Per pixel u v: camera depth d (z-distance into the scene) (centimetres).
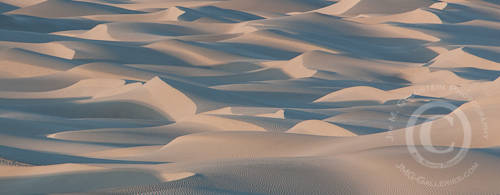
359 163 4634
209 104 14250
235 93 15962
